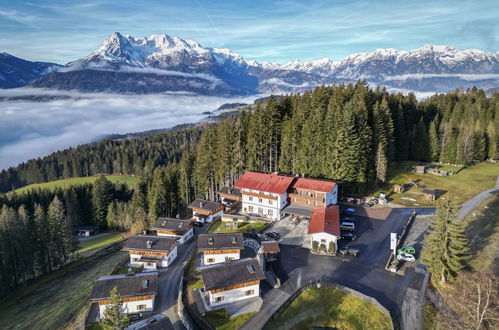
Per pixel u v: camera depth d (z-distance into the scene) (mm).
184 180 108250
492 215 63094
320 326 38625
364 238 60375
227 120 99125
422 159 112875
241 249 55531
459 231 44000
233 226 68500
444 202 45875
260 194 73312
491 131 116125
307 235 62656
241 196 82312
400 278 47406
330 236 55031
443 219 45125
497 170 100625
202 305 43719
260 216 73812
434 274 46562
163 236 70188
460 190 82625
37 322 54781
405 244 57156
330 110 85875
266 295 44719
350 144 79125
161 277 55625
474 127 115500
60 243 86875
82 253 97000
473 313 38875
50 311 58156
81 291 63688
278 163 96438
